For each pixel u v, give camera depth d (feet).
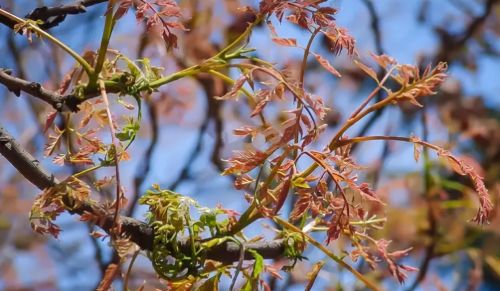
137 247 4.43
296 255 4.50
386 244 4.44
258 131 4.34
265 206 4.40
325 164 4.34
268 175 4.48
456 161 4.42
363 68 4.44
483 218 4.43
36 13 4.51
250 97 4.56
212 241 4.41
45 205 4.30
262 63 4.52
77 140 4.46
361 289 6.90
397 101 4.41
